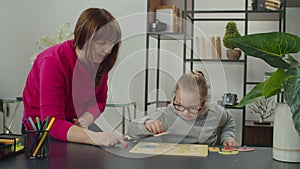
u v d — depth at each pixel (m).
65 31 3.46
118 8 3.84
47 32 3.94
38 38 3.95
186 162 1.19
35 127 1.26
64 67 1.60
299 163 1.19
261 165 1.17
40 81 1.59
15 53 4.00
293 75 1.08
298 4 3.37
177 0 3.45
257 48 1.15
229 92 3.60
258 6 3.31
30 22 3.97
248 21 3.60
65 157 1.24
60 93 1.58
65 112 1.74
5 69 4.03
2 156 1.21
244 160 1.23
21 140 1.44
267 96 1.25
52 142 1.47
